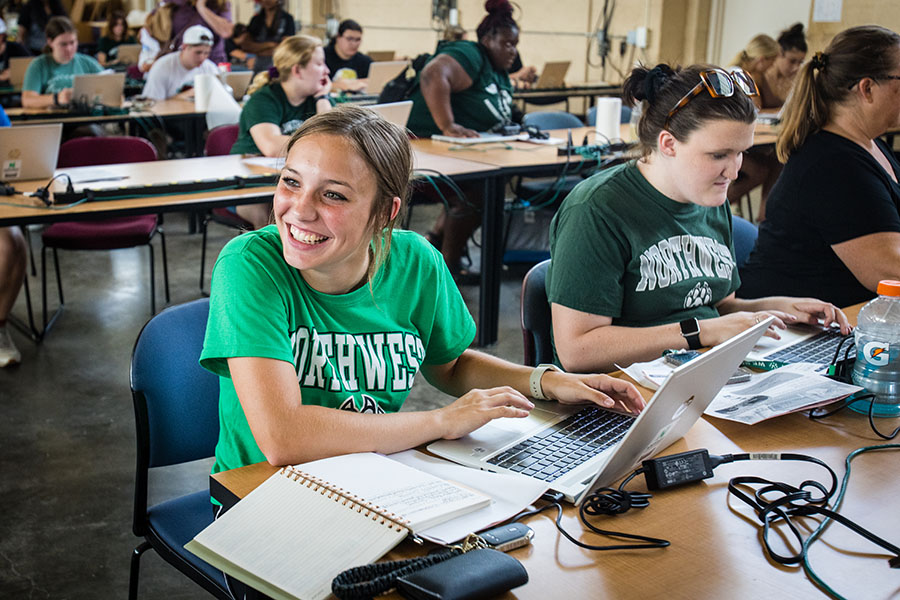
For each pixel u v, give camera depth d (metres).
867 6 6.29
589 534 1.10
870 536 1.08
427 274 1.55
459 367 1.64
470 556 0.98
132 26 10.61
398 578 0.94
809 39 6.68
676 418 1.23
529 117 4.89
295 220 1.29
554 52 8.45
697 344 1.80
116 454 2.83
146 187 3.08
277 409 1.26
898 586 1.00
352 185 1.28
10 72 6.70
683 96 1.78
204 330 1.70
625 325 1.95
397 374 1.49
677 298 1.95
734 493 1.20
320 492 1.12
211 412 1.69
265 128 3.91
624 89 1.94
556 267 1.90
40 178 3.25
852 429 1.44
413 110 4.61
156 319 1.64
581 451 1.33
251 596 1.14
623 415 1.46
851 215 2.26
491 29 4.55
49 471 2.70
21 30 9.06
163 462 1.63
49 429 2.99
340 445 1.26
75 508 2.49
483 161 3.81
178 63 6.48
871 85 2.23
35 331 3.74
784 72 5.50
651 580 1.00
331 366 1.41
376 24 9.94
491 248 3.75
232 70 7.73
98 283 4.57
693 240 1.96
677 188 1.88
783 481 1.25
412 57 9.60
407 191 1.41
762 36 5.53
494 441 1.36
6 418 3.06
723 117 1.72
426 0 9.29
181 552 1.54
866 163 2.28
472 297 4.39
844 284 2.35
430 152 4.06
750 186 5.21
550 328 2.04
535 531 1.11
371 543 1.03
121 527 2.41
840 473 1.28
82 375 3.44
